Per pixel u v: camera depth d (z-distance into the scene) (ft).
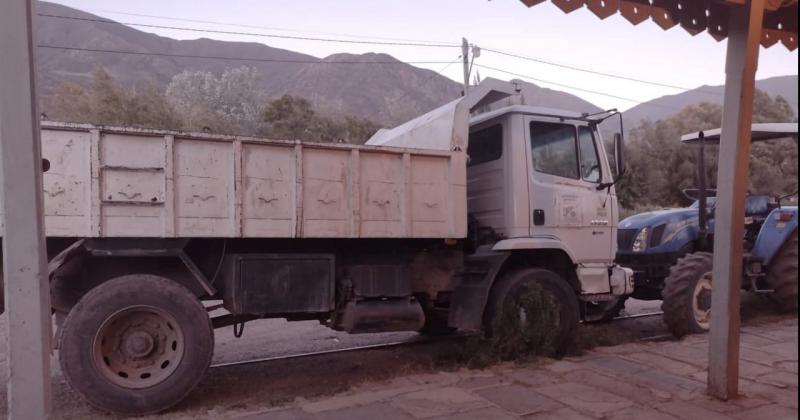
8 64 9.74
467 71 100.07
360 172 18.38
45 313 10.09
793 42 19.60
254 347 24.32
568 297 21.43
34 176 9.95
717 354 16.26
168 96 135.44
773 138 29.63
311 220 17.63
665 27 16.53
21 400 9.86
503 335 20.43
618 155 21.58
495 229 21.97
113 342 15.98
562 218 21.99
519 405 16.17
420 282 21.30
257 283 17.67
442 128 20.40
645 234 27.81
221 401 17.26
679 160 115.65
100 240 15.92
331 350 23.59
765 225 27.99
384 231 18.67
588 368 19.65
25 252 9.87
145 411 15.79
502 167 21.71
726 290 15.84
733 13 15.31
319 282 18.31
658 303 35.04
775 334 24.25
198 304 16.28
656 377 18.48
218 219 16.61
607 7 15.33
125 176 15.74
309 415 15.71
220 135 16.55
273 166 17.21
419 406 16.26
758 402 15.89
